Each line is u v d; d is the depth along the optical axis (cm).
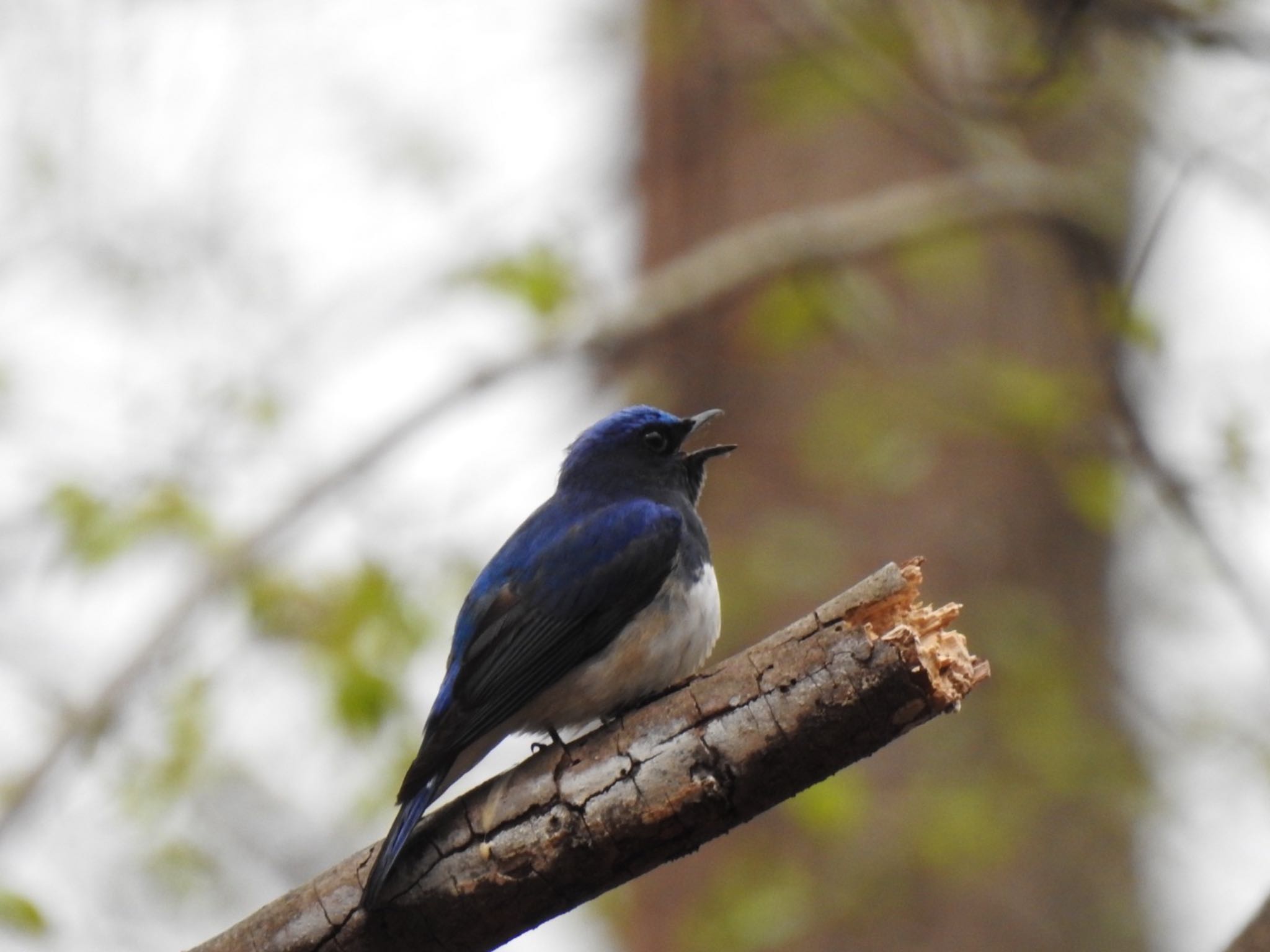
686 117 1573
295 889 700
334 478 1214
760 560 1395
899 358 1470
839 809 1207
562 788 670
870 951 1320
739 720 652
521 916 680
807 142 1563
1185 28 1133
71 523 1139
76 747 1106
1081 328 1508
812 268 1397
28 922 892
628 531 917
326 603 1152
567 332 1347
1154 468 1228
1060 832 1361
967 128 1388
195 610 1140
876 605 651
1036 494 1467
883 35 1362
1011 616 1397
